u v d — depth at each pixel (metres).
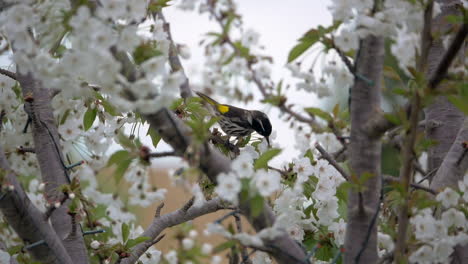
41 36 6.71
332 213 8.84
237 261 9.66
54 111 9.95
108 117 9.77
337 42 6.49
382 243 8.07
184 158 5.98
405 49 7.00
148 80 5.88
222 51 6.88
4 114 9.79
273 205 8.94
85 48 5.74
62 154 9.62
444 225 7.10
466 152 8.50
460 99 6.07
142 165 6.55
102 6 6.37
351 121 7.02
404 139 6.51
